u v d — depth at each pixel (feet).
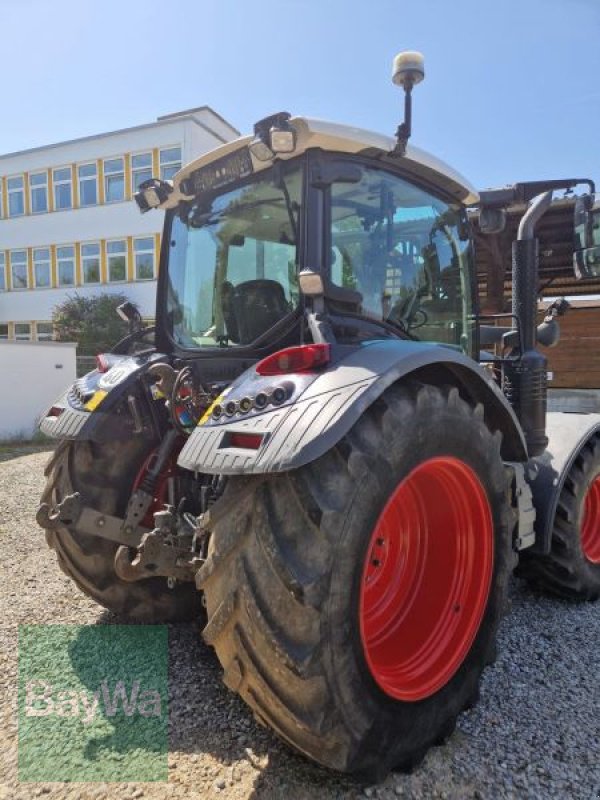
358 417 6.04
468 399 8.29
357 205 8.38
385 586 8.11
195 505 9.13
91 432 8.96
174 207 10.27
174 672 8.57
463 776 6.58
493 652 7.93
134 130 72.28
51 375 39.34
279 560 5.78
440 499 7.91
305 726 5.76
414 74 7.51
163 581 9.96
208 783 6.43
